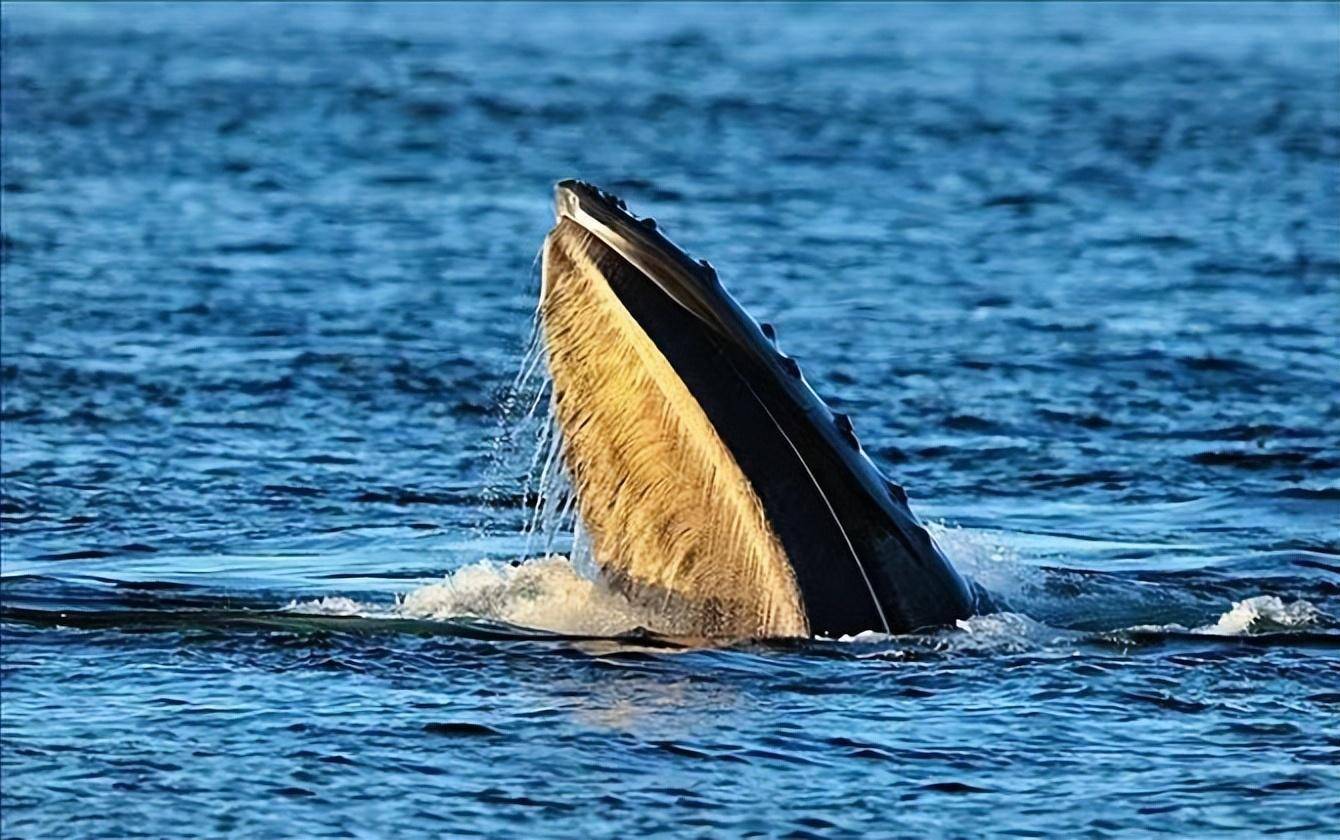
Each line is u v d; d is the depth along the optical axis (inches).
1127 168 5502.0
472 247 4389.8
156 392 3159.5
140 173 5246.1
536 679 1856.5
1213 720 1786.4
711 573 1889.8
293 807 1610.5
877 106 6599.4
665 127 6166.3
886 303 3907.5
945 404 3166.8
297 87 6806.1
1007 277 4156.0
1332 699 1836.9
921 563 1936.5
